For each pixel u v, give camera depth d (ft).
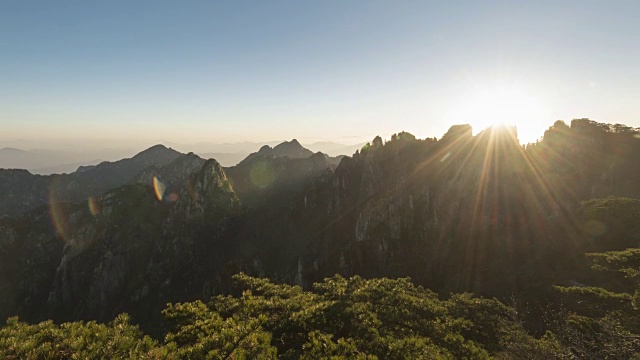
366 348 102.68
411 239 400.88
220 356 71.56
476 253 351.67
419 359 98.99
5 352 68.74
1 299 506.48
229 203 629.92
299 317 120.98
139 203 597.93
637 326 125.39
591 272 232.32
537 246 314.96
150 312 428.56
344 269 381.81
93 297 473.26
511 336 134.72
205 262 521.24
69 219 603.26
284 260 495.00
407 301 159.02
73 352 71.61
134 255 523.29
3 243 577.84
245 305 125.29
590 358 101.91
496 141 458.50
